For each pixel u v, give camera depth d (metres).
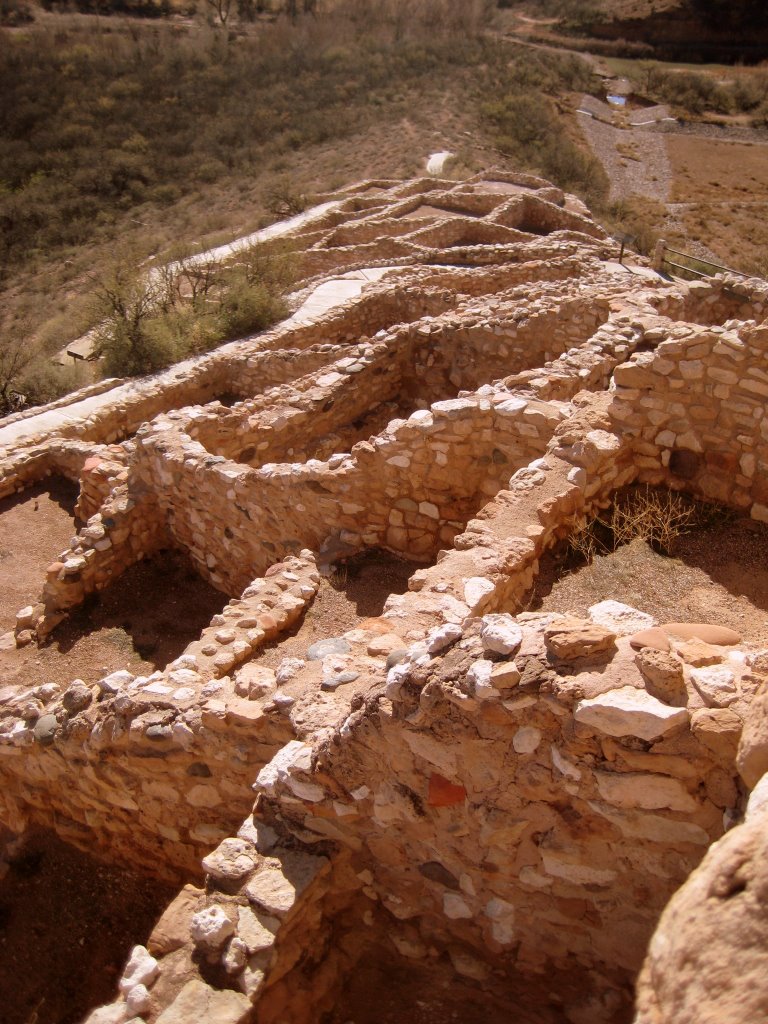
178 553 8.42
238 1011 3.09
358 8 67.69
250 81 55.66
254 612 6.04
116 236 38.78
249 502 7.35
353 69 55.00
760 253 36.34
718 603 4.97
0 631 8.22
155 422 8.34
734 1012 1.63
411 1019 3.41
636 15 77.38
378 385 10.68
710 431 5.71
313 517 7.02
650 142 53.47
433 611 4.52
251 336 16.25
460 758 3.17
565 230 23.08
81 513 9.77
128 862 5.27
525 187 28.20
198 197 41.56
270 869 3.54
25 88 54.69
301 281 19.53
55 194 43.31
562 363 7.87
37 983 4.77
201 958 3.28
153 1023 3.09
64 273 34.03
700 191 45.34
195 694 4.62
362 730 3.36
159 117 51.62
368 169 37.69
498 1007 3.38
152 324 15.31
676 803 2.79
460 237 23.91
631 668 2.87
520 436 6.34
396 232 24.39
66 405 13.07
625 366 5.79
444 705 3.12
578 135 51.28
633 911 3.09
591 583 5.17
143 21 80.38
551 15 82.25
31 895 5.22
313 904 3.55
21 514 10.21
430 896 3.57
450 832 3.36
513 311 10.85
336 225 26.25
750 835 1.89
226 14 79.62
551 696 2.89
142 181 44.81
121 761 4.71
